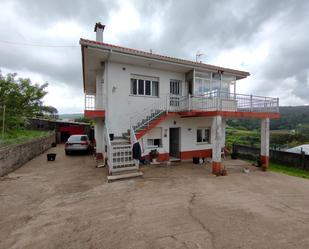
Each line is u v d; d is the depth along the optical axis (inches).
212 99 453.4
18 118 655.1
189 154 541.0
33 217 197.6
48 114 1159.6
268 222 192.2
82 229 174.6
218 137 391.9
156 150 481.4
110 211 212.5
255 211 218.4
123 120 454.9
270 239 161.6
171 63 460.8
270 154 557.0
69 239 158.9
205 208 223.6
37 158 546.9
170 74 517.7
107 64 437.7
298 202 250.1
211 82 537.3
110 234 166.4
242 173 406.9
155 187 297.6
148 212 210.5
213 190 290.5
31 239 158.6
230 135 1063.0
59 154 625.0
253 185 323.0
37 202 236.7
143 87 488.4
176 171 407.2
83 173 375.9
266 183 336.8
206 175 380.2
